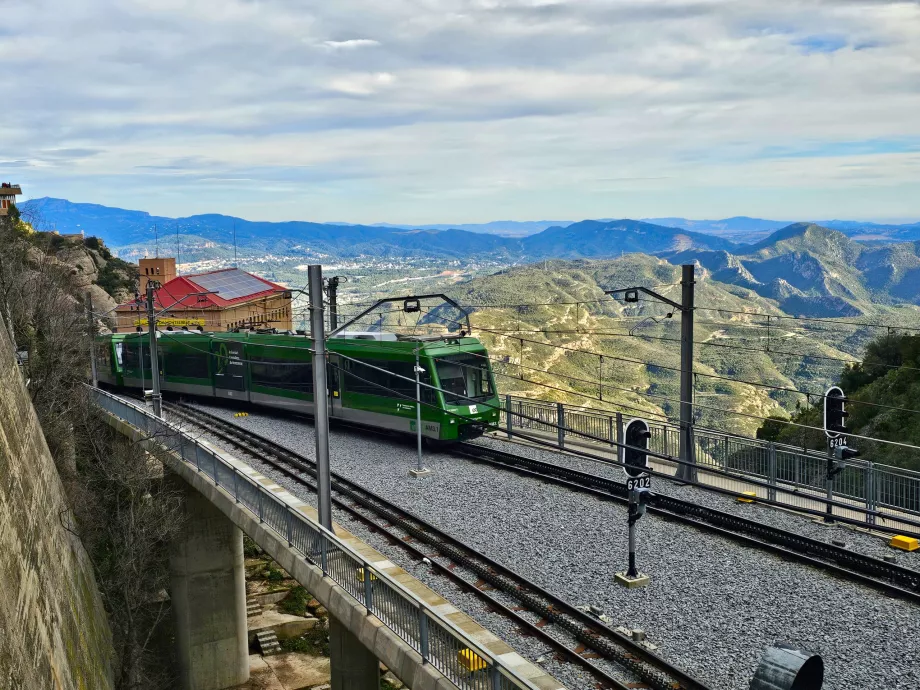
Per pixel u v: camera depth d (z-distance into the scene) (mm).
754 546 17141
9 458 16078
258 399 36406
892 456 29188
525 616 14250
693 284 22406
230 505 21422
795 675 7246
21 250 39594
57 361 35844
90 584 26062
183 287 79438
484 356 28266
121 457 31031
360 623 13391
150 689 28609
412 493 22484
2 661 11227
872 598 14391
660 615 14000
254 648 35250
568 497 21391
